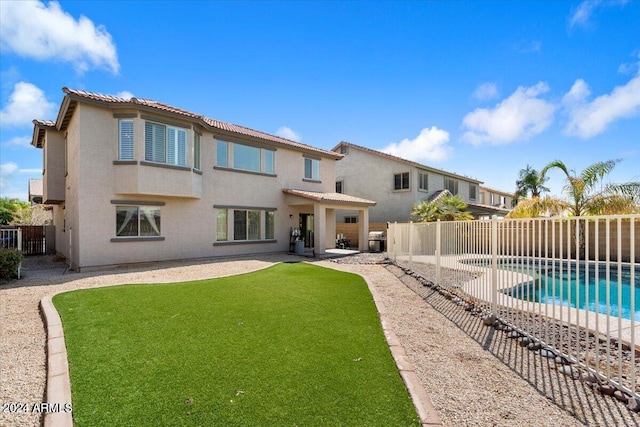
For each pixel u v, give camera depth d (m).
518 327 6.31
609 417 3.64
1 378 4.52
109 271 13.66
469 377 4.57
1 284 10.90
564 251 15.47
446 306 8.39
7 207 41.53
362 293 9.52
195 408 3.64
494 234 7.14
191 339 5.75
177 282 10.98
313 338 5.83
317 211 19.75
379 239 23.92
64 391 4.01
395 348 5.40
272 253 20.98
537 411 3.76
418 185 28.91
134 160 14.30
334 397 3.88
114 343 5.55
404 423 3.41
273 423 3.38
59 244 19.84
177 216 16.62
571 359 4.94
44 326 6.67
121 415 3.52
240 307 7.87
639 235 15.90
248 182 19.81
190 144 15.96
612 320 6.55
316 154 24.16
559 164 17.48
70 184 15.84
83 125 13.70
